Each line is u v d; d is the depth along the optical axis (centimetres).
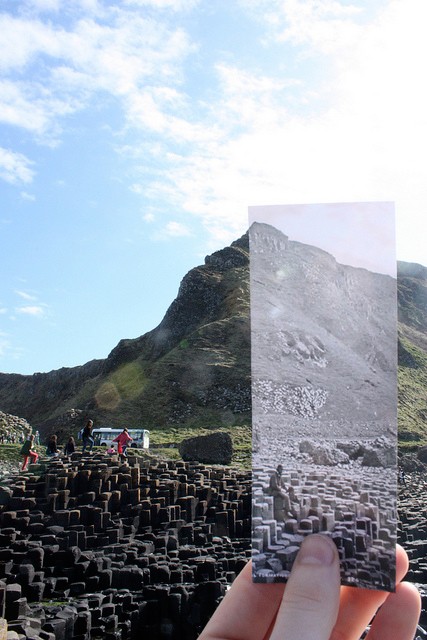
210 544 1486
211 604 1059
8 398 11062
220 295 9088
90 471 1609
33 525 1310
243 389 6662
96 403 7331
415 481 3083
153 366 7581
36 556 1145
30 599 1052
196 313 9044
